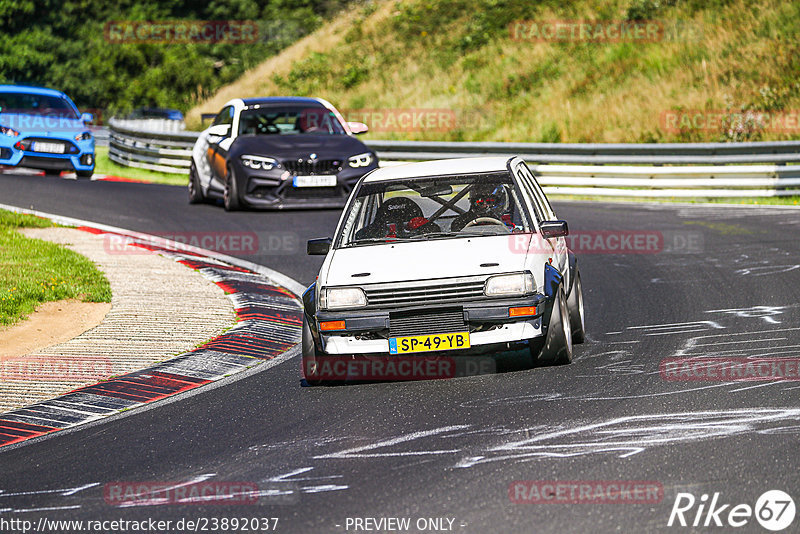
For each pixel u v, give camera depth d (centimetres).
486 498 1833
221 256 5081
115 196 7094
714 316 3494
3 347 3425
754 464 1927
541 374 2775
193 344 3447
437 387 2717
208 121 11731
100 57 19912
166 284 4394
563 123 9769
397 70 12369
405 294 2734
